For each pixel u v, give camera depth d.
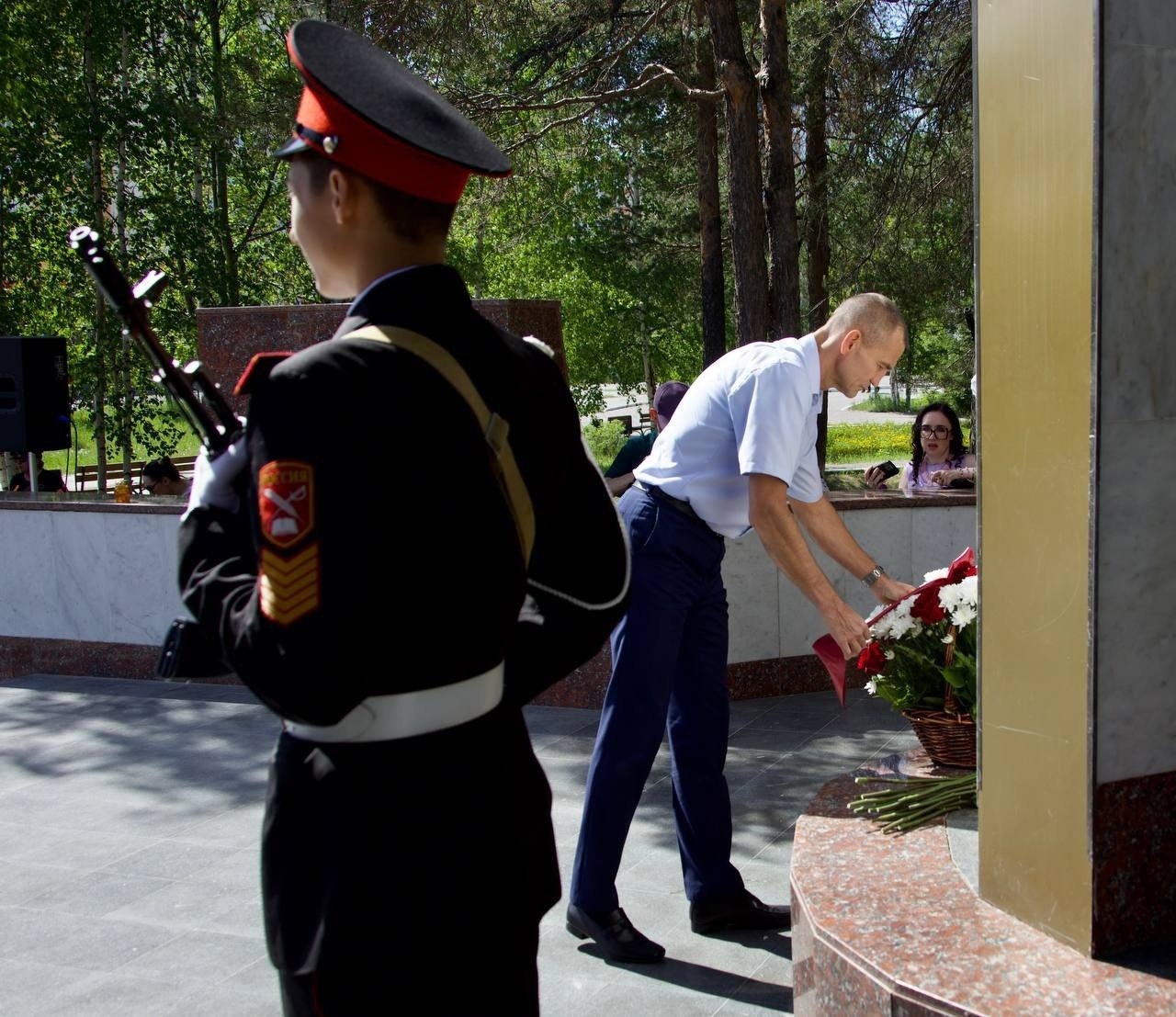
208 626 1.54
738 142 12.79
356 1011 1.54
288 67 15.24
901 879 2.49
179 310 16.41
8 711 6.12
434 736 1.58
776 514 3.13
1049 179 2.14
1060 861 2.20
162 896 3.82
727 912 3.46
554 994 3.13
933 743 3.07
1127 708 2.13
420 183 1.62
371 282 1.63
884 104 13.05
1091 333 2.07
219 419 1.68
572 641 1.82
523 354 1.75
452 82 13.72
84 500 6.96
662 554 3.29
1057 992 2.03
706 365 17.64
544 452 1.71
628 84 15.90
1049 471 2.18
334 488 1.44
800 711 5.80
